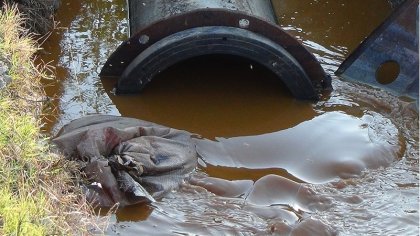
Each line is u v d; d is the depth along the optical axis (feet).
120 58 10.12
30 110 8.36
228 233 8.20
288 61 9.86
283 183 8.79
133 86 10.03
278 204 8.63
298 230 8.21
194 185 8.79
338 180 8.91
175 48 9.75
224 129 9.73
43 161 7.87
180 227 8.25
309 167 9.11
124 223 8.29
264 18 10.28
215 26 9.75
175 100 10.11
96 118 9.37
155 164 8.82
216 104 10.09
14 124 7.73
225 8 10.13
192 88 10.33
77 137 8.80
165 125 9.77
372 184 8.86
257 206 8.56
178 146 9.15
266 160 9.25
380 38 10.23
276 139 9.53
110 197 8.42
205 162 9.18
